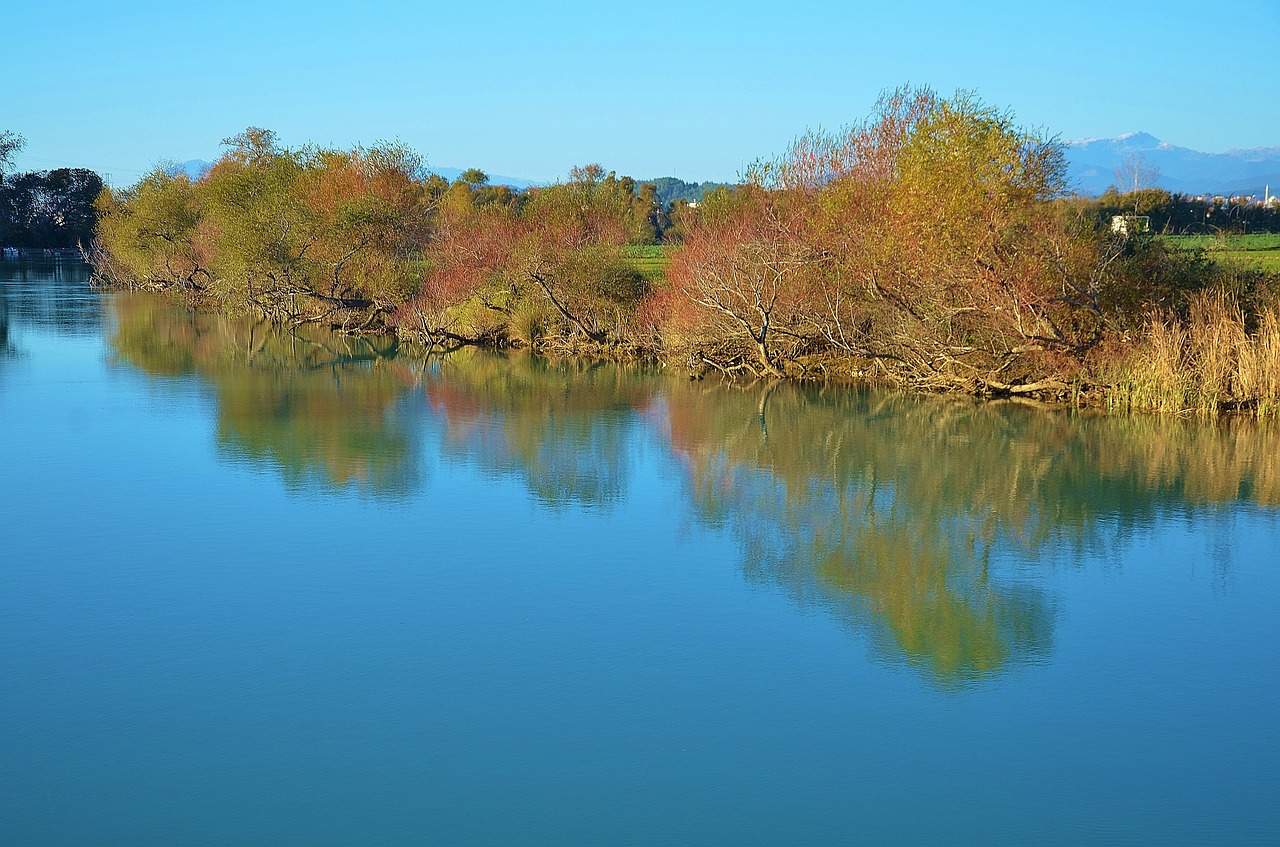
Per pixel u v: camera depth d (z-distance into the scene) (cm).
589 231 3706
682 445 1911
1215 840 679
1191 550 1285
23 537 1308
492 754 785
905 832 688
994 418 2173
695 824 696
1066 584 1166
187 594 1112
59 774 755
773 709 859
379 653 965
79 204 12394
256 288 4444
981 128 2280
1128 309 2331
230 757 780
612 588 1142
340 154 4822
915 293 2419
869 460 1789
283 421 2128
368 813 707
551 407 2331
